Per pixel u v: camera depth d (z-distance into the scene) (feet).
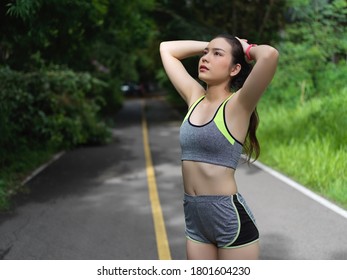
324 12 64.34
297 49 66.90
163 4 87.71
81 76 62.39
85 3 35.58
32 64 50.70
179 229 25.08
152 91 251.39
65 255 21.06
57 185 36.22
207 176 11.14
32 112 51.47
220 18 87.92
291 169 38.37
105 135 61.82
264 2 82.89
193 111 11.78
